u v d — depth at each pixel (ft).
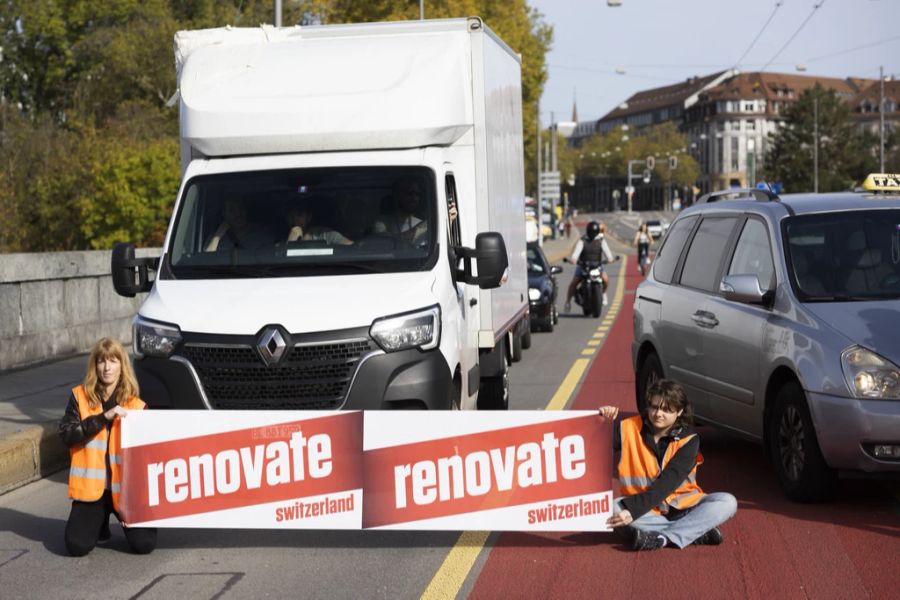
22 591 21.39
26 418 36.09
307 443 23.88
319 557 23.43
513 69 41.16
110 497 24.11
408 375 25.73
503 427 23.57
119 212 115.03
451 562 22.67
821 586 20.59
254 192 29.40
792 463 26.71
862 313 26.48
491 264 28.40
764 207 30.66
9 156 122.52
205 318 26.03
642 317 36.11
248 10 206.90
